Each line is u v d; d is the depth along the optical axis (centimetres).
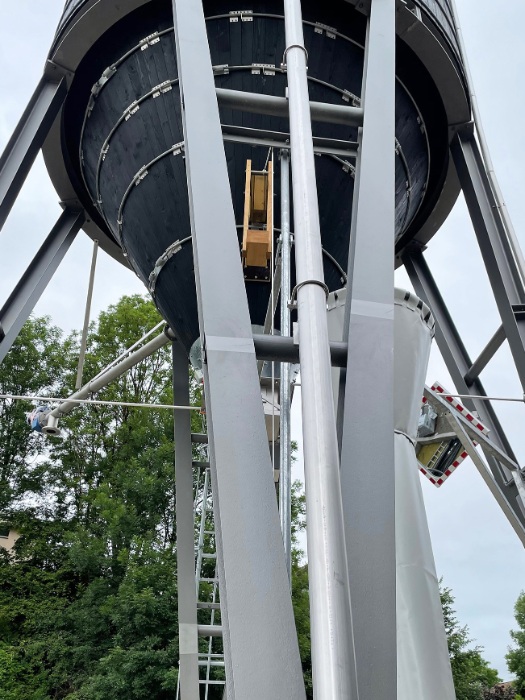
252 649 242
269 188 501
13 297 792
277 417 641
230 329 307
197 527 1570
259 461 280
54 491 2167
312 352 268
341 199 646
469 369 855
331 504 236
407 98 688
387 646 264
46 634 1719
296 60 356
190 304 670
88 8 630
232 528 264
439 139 770
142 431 2106
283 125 600
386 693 256
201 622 1556
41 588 1842
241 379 296
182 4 412
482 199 745
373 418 311
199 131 361
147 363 2372
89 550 1789
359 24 618
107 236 923
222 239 329
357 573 276
